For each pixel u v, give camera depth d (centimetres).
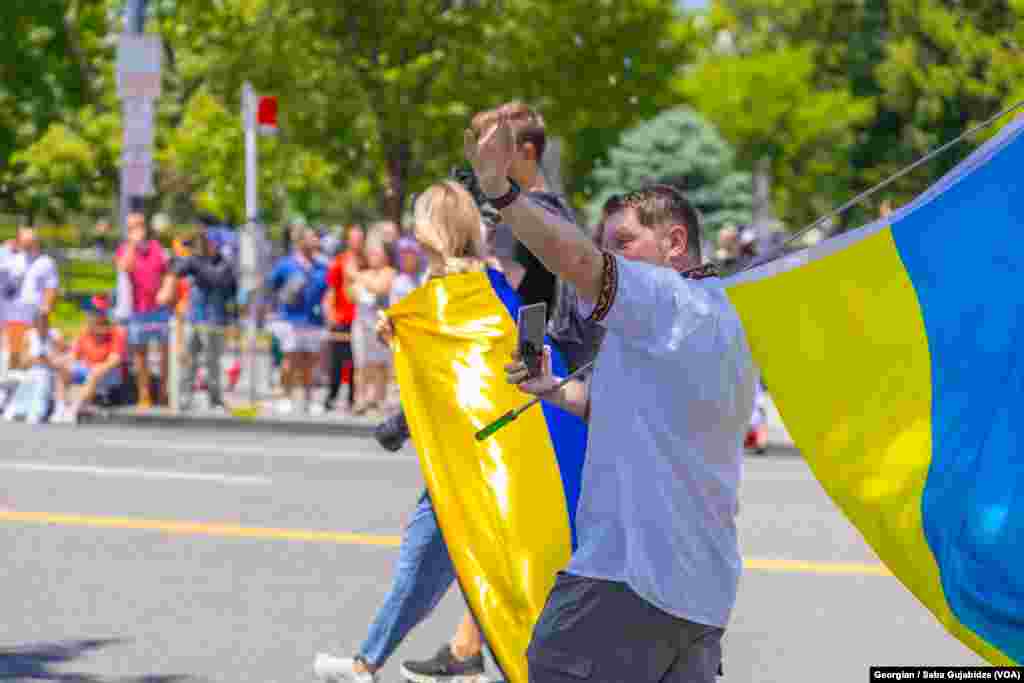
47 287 2631
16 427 2467
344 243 3278
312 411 2650
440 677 1020
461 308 924
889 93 3706
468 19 4066
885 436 561
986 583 559
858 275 570
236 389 2858
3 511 1609
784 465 2250
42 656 1066
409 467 2030
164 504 1672
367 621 1177
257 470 1962
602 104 4319
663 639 583
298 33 4025
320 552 1431
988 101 3309
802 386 563
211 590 1270
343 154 4281
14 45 5969
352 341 2630
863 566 1421
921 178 3938
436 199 947
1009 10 3241
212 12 4094
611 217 623
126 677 1017
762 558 1452
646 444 574
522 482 856
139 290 2609
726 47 5569
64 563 1366
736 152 5459
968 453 558
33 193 5984
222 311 2675
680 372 564
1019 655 560
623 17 4231
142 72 2867
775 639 1151
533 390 655
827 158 5278
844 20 5653
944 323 564
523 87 4197
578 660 587
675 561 575
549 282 932
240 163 4578
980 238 569
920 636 1164
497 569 843
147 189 2880
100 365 2580
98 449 2147
